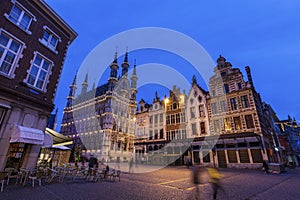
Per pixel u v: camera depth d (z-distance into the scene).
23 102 9.34
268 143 22.36
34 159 9.59
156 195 6.43
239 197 6.35
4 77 8.72
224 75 25.56
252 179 11.19
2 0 9.06
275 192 7.33
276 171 15.71
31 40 10.35
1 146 8.18
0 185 6.85
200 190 7.52
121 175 12.92
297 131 42.19
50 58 11.53
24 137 8.45
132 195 6.29
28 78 10.03
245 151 20.17
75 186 7.59
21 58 9.65
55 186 7.37
